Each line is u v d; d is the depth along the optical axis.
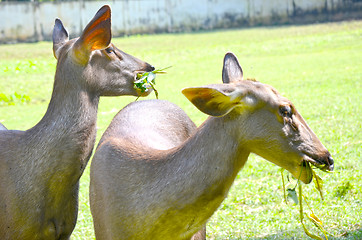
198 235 6.14
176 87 20.28
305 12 40.38
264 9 40.72
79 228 7.94
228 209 8.40
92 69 5.65
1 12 36.50
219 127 4.87
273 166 10.22
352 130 11.80
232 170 4.91
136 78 6.04
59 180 5.55
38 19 37.19
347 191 8.37
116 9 39.28
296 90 17.70
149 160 5.27
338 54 25.94
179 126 6.59
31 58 27.83
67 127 5.51
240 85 4.79
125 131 6.04
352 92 16.36
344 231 7.02
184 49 31.19
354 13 39.66
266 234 7.27
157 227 5.11
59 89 5.56
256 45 31.31
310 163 5.06
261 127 4.84
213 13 40.91
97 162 5.76
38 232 5.59
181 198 4.96
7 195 5.55
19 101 18.75
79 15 37.88
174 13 40.56
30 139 5.59
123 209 5.28
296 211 7.98
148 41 35.31
